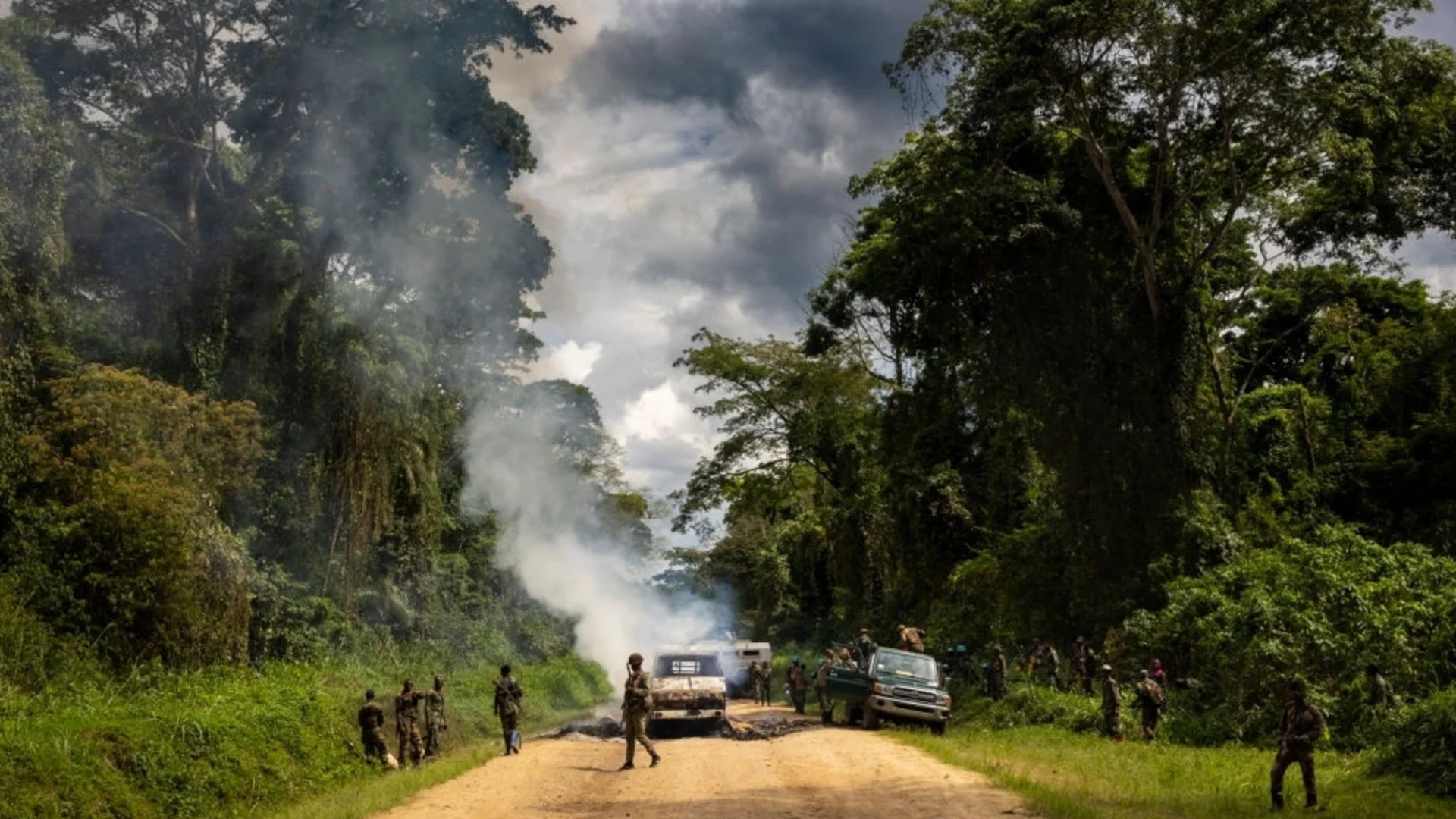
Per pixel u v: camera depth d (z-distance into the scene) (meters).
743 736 27.27
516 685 23.91
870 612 48.78
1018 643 35.94
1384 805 14.44
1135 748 21.39
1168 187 35.03
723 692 28.48
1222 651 23.91
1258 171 33.53
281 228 34.03
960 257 35.62
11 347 24.17
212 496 25.86
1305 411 40.22
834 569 51.84
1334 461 39.16
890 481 45.06
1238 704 23.30
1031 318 35.81
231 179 37.22
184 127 34.88
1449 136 34.81
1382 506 37.66
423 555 39.44
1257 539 33.19
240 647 25.11
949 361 40.06
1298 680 14.37
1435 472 36.75
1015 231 33.53
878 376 51.75
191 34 34.44
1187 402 34.69
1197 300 35.19
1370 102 31.52
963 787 15.52
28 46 31.77
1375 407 41.75
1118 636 30.33
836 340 49.59
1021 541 37.06
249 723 18.31
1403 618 22.20
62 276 26.92
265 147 35.56
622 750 24.22
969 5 33.19
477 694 34.88
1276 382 49.62
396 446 36.16
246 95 35.53
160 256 32.56
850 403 52.75
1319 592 23.64
